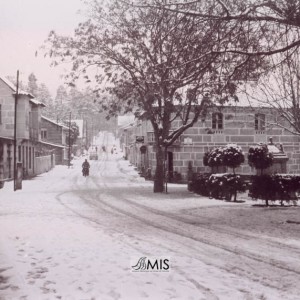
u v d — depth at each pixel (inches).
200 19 400.2
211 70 429.7
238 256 322.3
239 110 1289.4
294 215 573.0
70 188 1123.3
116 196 880.3
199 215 578.6
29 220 507.5
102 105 940.6
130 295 216.4
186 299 212.5
